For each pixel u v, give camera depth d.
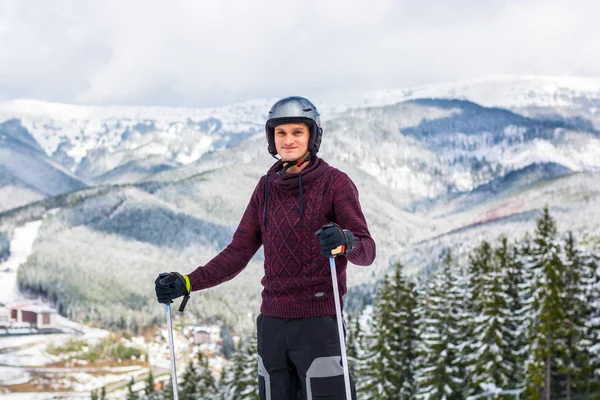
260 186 4.02
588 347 34.22
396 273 39.59
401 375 38.78
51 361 189.50
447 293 36.69
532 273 36.50
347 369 3.60
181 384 55.16
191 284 3.89
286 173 3.87
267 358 3.80
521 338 35.97
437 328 36.28
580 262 35.66
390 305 39.31
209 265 3.97
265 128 3.92
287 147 3.80
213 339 186.25
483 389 34.78
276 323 3.77
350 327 44.78
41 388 166.88
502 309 34.59
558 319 33.34
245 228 4.04
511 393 35.34
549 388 34.34
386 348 38.47
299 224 3.73
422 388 36.81
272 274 3.80
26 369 179.62
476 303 37.22
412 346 39.06
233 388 48.09
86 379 172.75
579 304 35.12
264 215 3.88
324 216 3.73
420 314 38.88
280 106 3.78
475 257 39.56
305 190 3.78
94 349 195.75
